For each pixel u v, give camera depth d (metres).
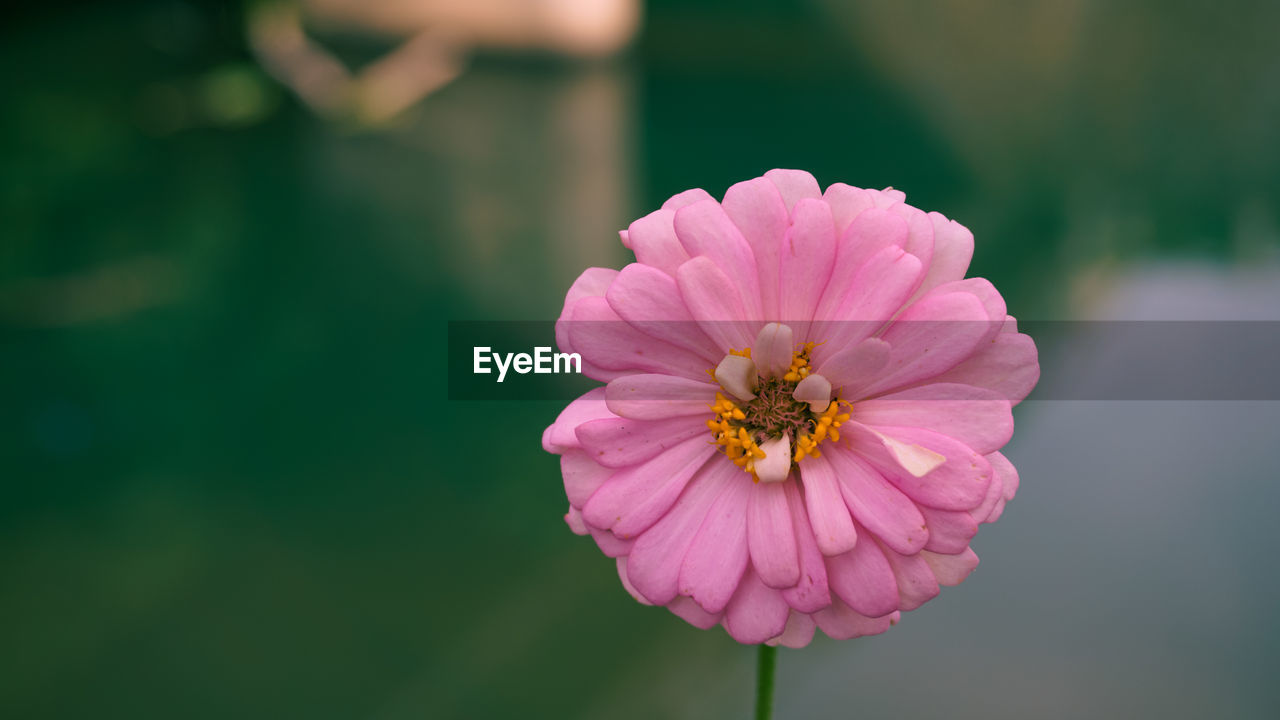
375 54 2.67
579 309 0.39
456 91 2.53
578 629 0.83
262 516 1.04
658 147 2.16
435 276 1.54
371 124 2.25
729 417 0.39
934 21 2.71
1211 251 1.57
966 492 0.38
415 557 0.96
